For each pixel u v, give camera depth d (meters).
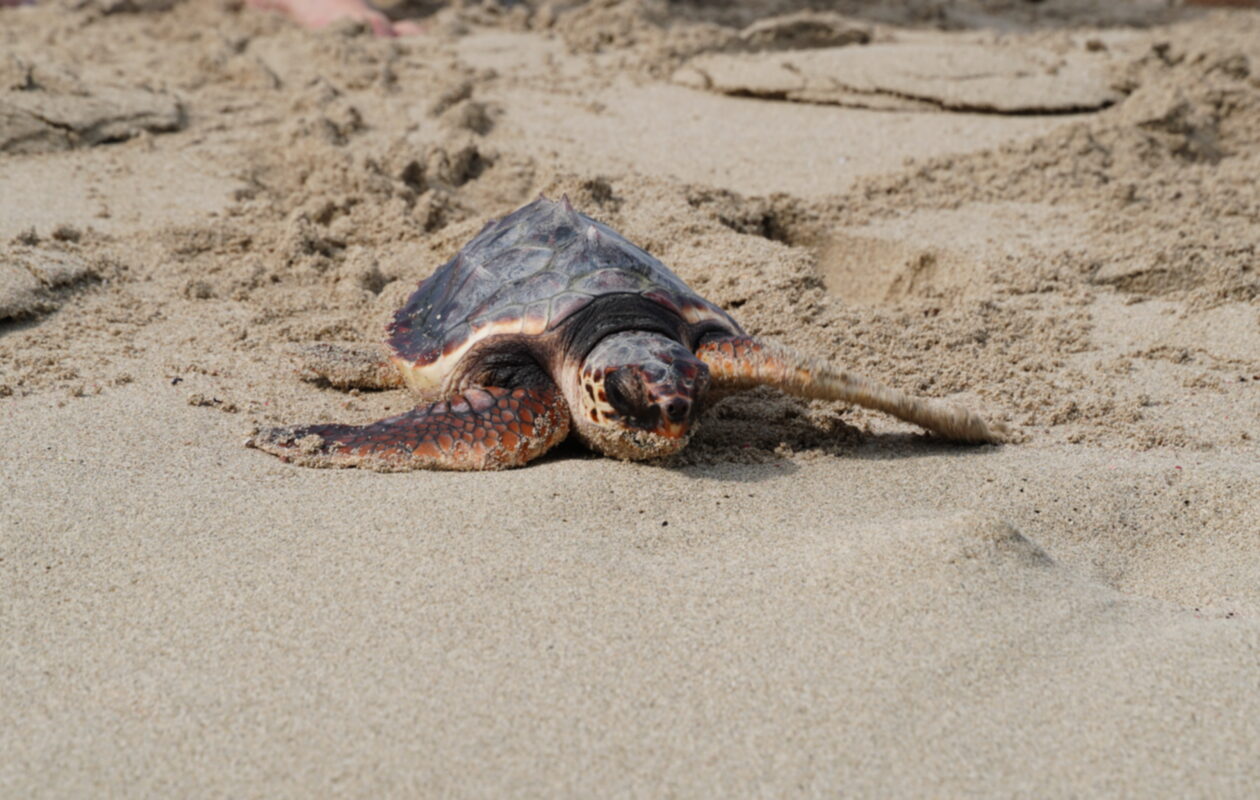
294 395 2.21
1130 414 2.20
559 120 3.11
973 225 2.65
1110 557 1.98
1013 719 1.79
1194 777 1.76
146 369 2.24
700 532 1.97
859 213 2.68
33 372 2.21
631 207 2.60
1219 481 2.04
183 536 1.95
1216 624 1.87
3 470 2.03
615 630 1.85
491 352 2.11
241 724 1.78
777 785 1.75
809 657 1.83
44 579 1.90
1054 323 2.40
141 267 2.47
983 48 3.54
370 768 1.76
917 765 1.76
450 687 1.81
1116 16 4.68
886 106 3.21
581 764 1.76
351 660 1.83
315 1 4.07
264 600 1.88
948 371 2.29
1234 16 4.77
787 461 2.09
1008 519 2.00
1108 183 2.76
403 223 2.59
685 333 2.12
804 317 2.37
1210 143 2.96
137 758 1.77
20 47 3.47
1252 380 2.27
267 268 2.49
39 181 2.66
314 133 2.83
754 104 3.29
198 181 2.71
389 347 2.20
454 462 2.04
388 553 1.92
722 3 4.67
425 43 3.78
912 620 1.86
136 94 3.01
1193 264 2.47
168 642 1.84
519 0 4.43
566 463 2.07
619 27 3.92
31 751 1.77
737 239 2.51
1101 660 1.83
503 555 1.92
